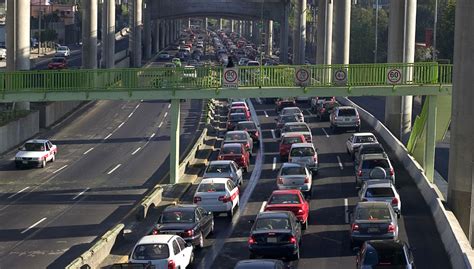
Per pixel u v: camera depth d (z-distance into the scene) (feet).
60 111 388.78
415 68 242.17
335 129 336.49
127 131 352.49
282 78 240.73
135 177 252.01
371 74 242.37
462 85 196.34
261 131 343.26
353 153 266.36
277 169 254.06
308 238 163.73
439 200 182.70
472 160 195.83
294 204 169.27
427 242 158.30
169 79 234.58
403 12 334.44
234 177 214.69
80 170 265.34
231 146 249.34
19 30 368.68
